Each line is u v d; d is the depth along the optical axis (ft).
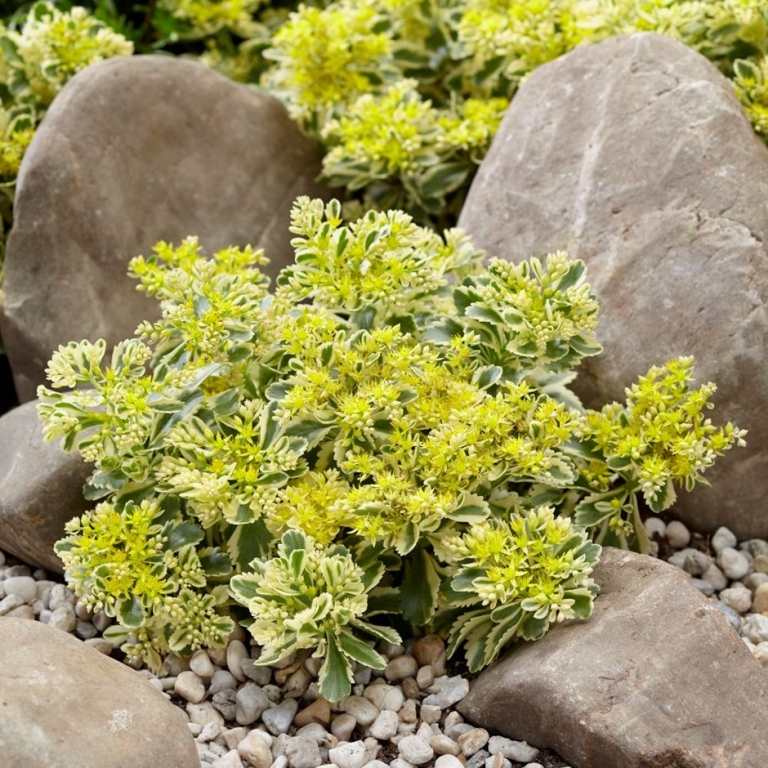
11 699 9.70
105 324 15.80
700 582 13.47
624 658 10.71
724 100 14.24
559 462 12.14
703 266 13.53
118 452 12.03
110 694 10.18
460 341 12.25
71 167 15.75
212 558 12.30
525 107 15.43
